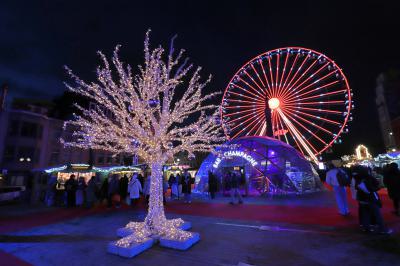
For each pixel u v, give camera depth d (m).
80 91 7.40
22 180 27.89
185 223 7.88
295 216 9.19
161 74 8.20
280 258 5.17
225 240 6.57
